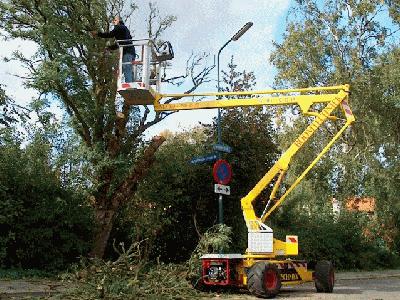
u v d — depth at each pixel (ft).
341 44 124.16
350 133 119.44
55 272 53.98
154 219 63.98
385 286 57.62
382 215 105.60
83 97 59.52
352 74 117.70
